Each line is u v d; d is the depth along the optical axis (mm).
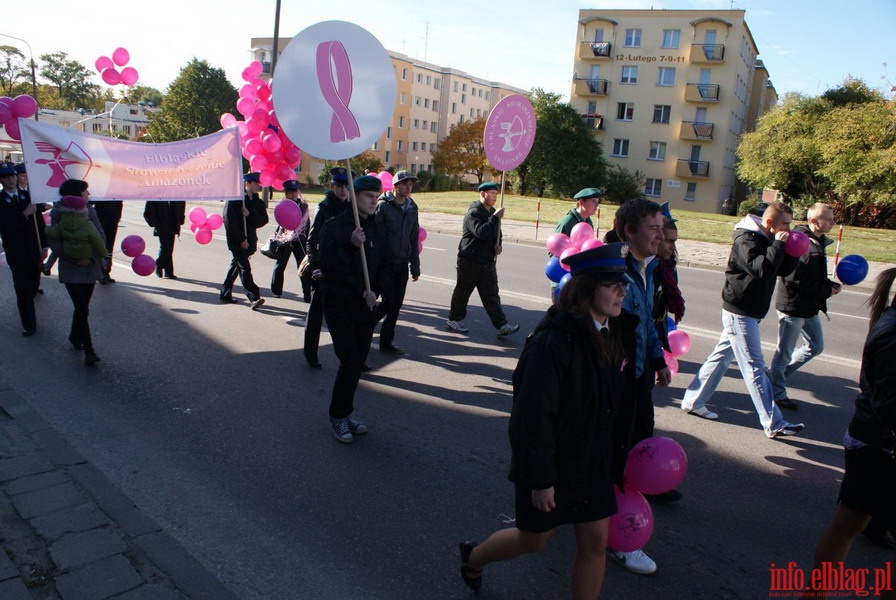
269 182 8711
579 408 2391
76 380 5500
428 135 74625
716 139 46781
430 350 6883
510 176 49000
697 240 18938
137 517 3424
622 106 49000
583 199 6070
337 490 3869
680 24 46438
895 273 2590
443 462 4293
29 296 6660
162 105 54094
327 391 5516
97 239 5711
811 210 5395
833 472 4391
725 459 4535
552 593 3006
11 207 6469
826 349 7582
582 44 48844
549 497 2363
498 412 5215
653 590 3086
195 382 5590
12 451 4102
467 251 7223
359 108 4523
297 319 7895
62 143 6641
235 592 2902
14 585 2795
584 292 2436
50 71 87312
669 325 5191
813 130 35094
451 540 3400
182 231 15672
